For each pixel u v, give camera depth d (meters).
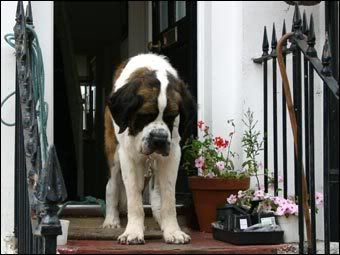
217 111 5.52
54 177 3.06
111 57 10.80
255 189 5.16
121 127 4.18
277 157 5.05
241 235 4.38
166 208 4.52
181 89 4.37
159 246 4.30
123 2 8.02
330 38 5.26
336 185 5.12
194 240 4.64
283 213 4.52
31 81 3.96
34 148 3.73
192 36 5.80
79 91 7.43
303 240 4.17
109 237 4.61
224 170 5.05
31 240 3.83
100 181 8.16
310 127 4.09
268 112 5.34
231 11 5.50
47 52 5.44
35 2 5.43
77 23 11.26
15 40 4.43
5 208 4.66
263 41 5.19
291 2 5.18
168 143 4.12
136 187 4.48
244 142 5.21
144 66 4.51
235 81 5.46
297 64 4.24
